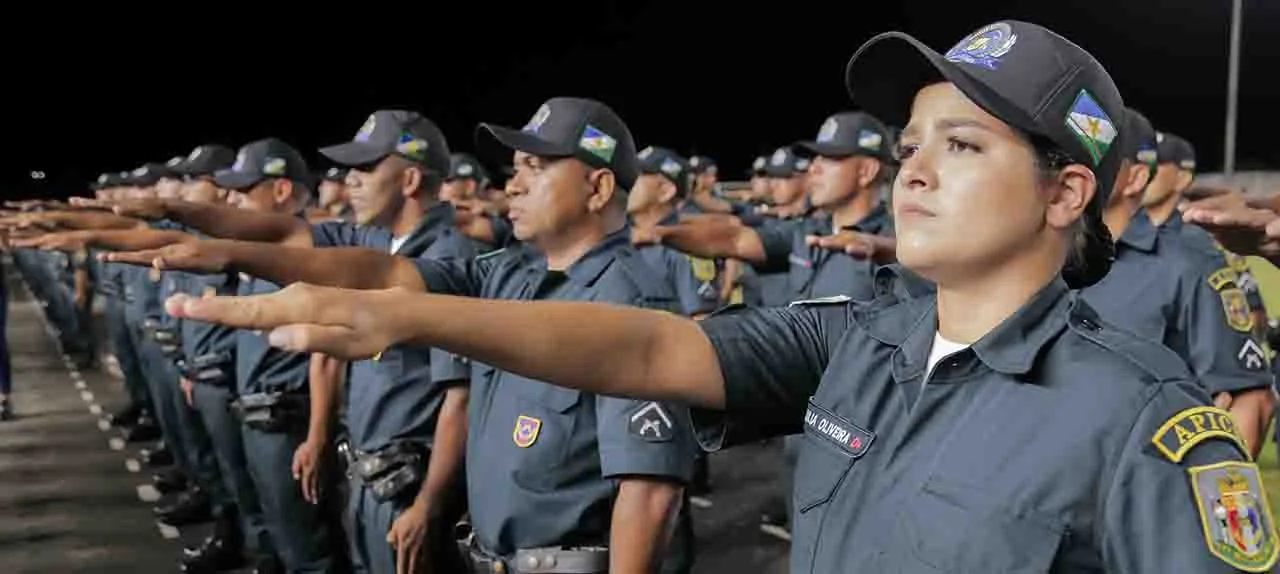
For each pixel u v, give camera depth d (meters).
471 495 2.57
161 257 2.07
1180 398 1.12
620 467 2.21
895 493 1.21
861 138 4.86
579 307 1.32
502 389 2.49
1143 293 3.28
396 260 2.57
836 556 1.25
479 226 5.55
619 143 2.66
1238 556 1.07
